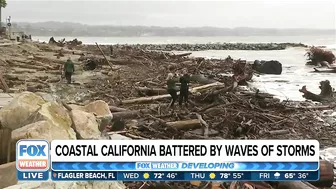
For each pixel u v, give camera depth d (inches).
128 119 658.2
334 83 1378.0
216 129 639.1
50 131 311.3
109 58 1669.5
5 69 1041.5
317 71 1769.2
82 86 926.4
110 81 1041.5
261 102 862.5
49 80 946.7
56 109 343.6
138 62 1609.3
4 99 631.8
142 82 1061.1
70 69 925.8
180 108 770.2
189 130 626.5
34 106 341.1
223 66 1717.5
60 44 2213.3
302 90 1033.5
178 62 1747.0
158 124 616.7
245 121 682.8
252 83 1337.4
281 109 848.3
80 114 357.7
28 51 1518.2
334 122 773.9
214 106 780.6
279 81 1414.9
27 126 310.3
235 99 869.8
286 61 2388.0
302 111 860.0
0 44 1533.0
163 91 901.2
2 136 302.7
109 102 770.8
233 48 3914.9
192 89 940.6
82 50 2113.7
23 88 778.2
